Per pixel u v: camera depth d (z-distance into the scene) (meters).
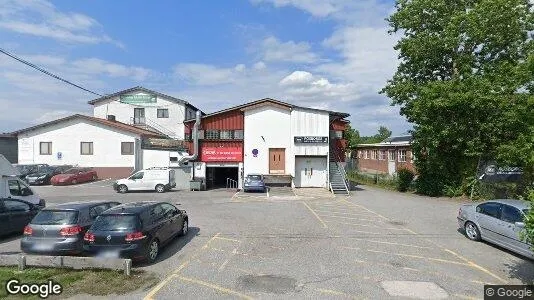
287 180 31.44
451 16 28.27
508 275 9.54
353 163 58.59
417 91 28.52
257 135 31.92
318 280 9.03
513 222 11.33
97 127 39.97
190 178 32.12
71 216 10.93
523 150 17.88
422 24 29.89
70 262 9.63
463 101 24.50
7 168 16.38
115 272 9.55
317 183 32.19
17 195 16.61
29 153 40.16
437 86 25.89
